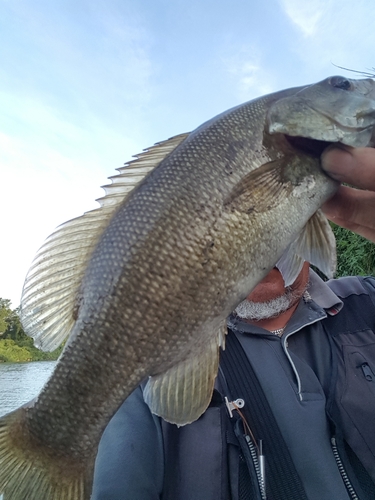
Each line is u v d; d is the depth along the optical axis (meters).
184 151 0.23
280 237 0.23
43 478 0.21
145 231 0.22
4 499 0.21
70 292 0.23
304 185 0.24
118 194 0.24
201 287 0.21
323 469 0.26
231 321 0.34
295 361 0.31
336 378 0.30
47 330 0.23
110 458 0.27
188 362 0.22
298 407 0.29
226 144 0.23
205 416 0.29
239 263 0.22
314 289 0.36
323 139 0.25
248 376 0.31
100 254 0.22
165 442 0.29
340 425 0.28
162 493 0.28
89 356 0.21
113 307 0.21
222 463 0.28
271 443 0.28
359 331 0.33
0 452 0.22
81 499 0.21
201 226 0.22
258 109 0.25
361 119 0.26
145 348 0.21
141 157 0.25
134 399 0.32
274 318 0.35
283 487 0.26
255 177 0.23
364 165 0.22
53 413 0.22
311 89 0.27
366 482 0.26
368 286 0.37
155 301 0.21
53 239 0.23
